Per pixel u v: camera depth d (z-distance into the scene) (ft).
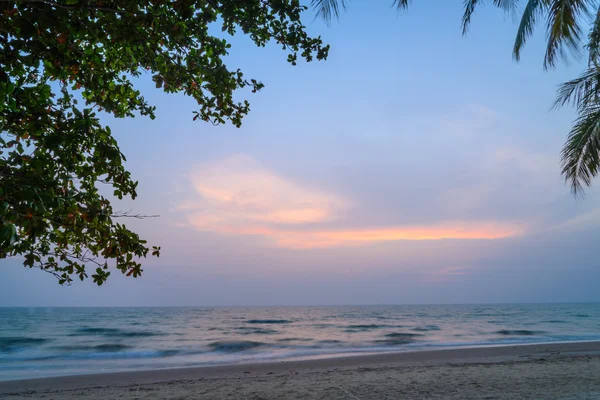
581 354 40.14
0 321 152.46
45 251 8.47
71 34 7.12
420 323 133.28
